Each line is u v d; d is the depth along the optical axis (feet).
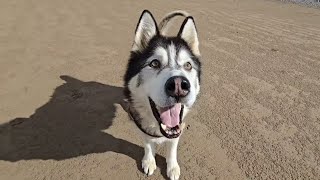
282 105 2.27
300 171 1.71
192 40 1.62
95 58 2.80
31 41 3.02
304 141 1.93
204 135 1.94
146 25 1.57
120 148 1.83
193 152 1.81
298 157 1.80
